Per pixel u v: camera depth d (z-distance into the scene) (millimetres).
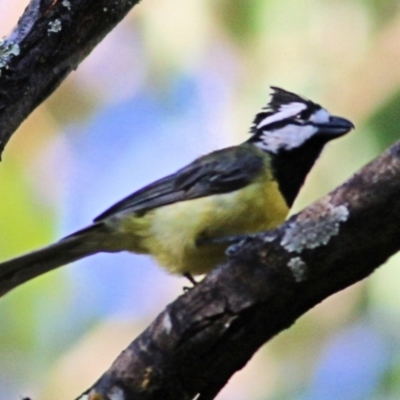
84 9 7305
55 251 9211
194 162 9516
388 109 9781
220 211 9070
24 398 6379
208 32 10875
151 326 6148
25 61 7184
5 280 8961
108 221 9320
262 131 10133
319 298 5949
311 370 10203
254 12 10477
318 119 9844
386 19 10281
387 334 9898
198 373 6074
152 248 9375
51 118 12336
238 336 5953
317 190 9820
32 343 11430
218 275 5965
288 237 5789
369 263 5758
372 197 5570
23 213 11711
